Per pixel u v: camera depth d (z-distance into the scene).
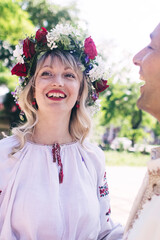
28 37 2.17
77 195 1.99
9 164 1.99
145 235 1.10
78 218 1.93
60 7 15.40
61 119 2.09
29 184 1.94
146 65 1.20
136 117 19.50
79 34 2.17
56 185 1.96
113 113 19.28
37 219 1.85
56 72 2.03
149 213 1.11
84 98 2.26
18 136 2.08
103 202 2.19
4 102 14.34
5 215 1.91
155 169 1.16
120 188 7.19
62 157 2.10
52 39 2.05
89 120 2.27
